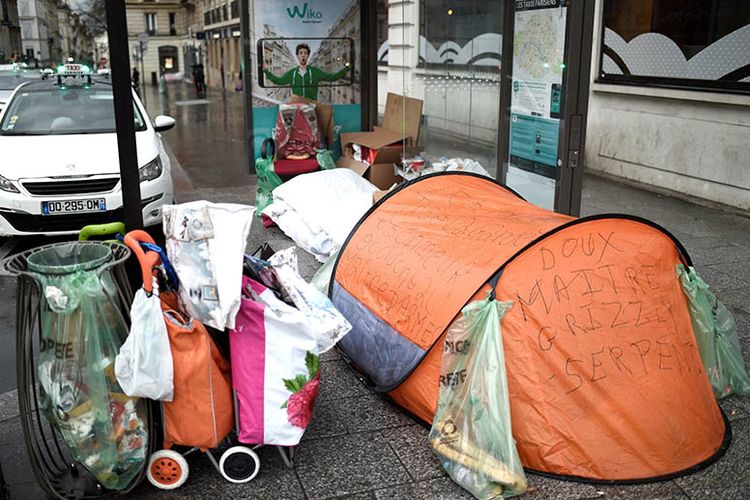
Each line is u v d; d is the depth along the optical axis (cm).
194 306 307
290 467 340
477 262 360
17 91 848
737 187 836
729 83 825
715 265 641
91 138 748
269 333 320
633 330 337
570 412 325
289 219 688
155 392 302
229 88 3912
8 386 443
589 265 345
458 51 718
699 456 336
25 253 311
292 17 865
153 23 5397
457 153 739
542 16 582
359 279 425
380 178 766
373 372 404
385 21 1377
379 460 347
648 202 885
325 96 901
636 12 956
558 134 570
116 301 305
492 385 325
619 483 321
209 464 345
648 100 956
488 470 314
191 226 305
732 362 406
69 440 306
